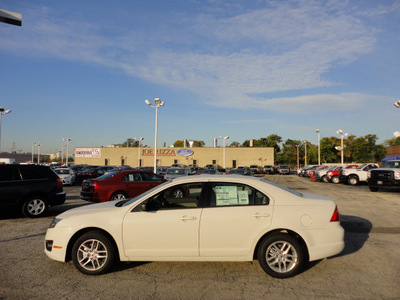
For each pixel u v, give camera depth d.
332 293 3.96
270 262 4.44
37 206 9.09
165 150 59.12
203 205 4.56
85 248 4.57
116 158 61.62
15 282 4.30
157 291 4.02
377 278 4.46
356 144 72.69
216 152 57.38
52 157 128.88
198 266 4.93
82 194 10.77
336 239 4.46
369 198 14.06
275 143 89.88
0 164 8.85
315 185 23.73
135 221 4.50
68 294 3.93
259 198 4.58
